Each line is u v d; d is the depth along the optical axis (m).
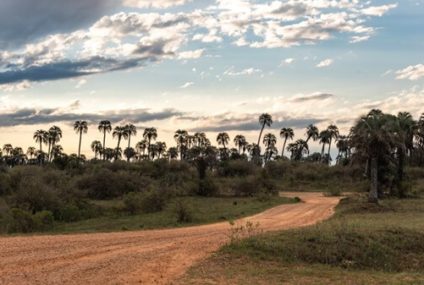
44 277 12.77
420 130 60.94
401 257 18.03
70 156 115.19
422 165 101.44
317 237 18.11
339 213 38.28
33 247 17.84
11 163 157.88
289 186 97.88
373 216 33.97
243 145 173.12
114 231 26.89
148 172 90.94
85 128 147.50
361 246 17.98
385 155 47.22
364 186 77.94
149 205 43.91
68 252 16.83
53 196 40.62
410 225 24.12
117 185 65.69
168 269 14.34
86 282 12.38
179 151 154.25
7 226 28.88
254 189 69.19
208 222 33.09
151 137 164.12
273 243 17.34
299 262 16.34
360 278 14.84
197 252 17.16
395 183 56.47
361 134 45.12
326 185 96.94
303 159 166.50
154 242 20.11
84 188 65.12
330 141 159.38
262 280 13.61
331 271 15.59
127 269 14.12
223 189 72.00
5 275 12.92
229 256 16.23
